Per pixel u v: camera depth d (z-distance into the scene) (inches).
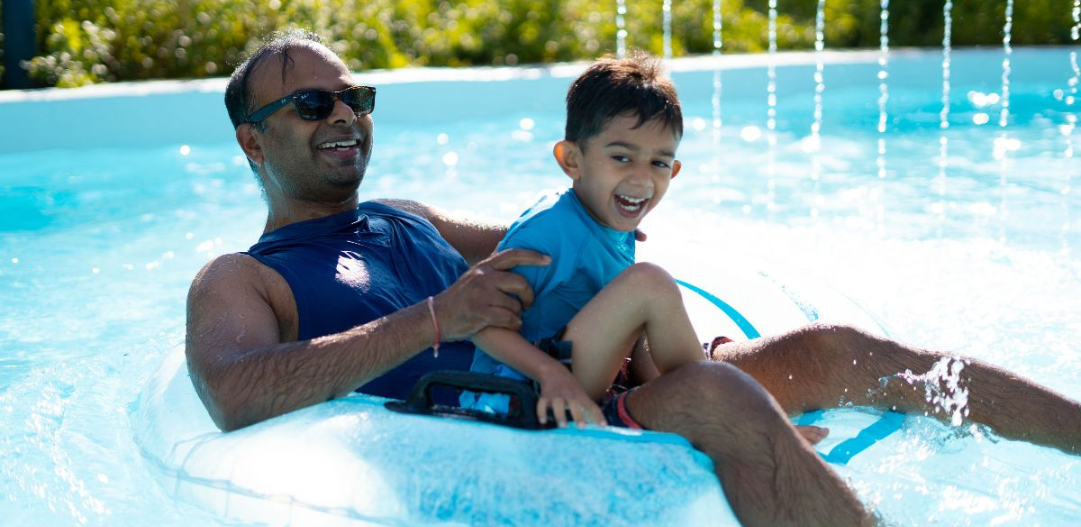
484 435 76.6
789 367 92.7
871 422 90.6
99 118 221.0
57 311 139.4
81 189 204.8
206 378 85.9
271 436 80.4
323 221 104.0
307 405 83.9
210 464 81.3
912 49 313.0
